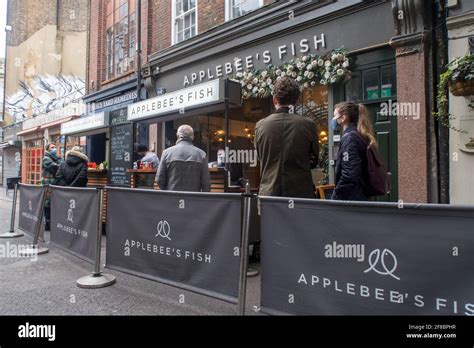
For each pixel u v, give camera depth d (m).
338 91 5.90
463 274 1.81
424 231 1.93
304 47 6.32
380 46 5.33
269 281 2.64
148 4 10.32
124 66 11.78
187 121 9.69
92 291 3.93
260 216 2.70
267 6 6.77
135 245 3.69
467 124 4.35
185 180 4.54
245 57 7.41
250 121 9.30
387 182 3.05
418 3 4.75
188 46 8.46
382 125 5.39
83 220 4.48
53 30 21.20
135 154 8.66
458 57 4.25
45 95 21.19
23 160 21.06
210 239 3.02
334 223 2.27
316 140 3.29
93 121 9.29
